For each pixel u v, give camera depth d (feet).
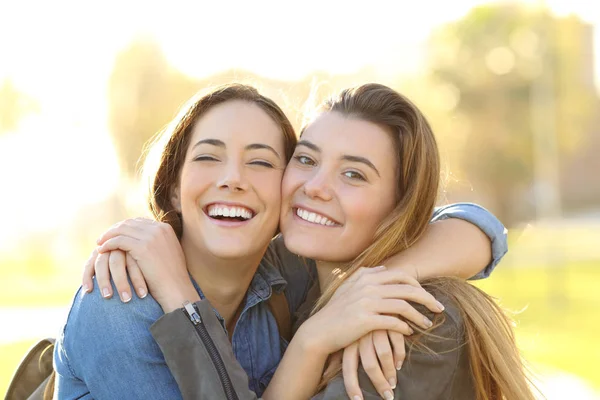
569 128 112.37
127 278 10.97
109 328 10.70
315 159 12.16
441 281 11.18
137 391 10.66
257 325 12.78
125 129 120.47
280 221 12.57
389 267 11.37
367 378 10.34
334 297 11.05
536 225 160.45
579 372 36.52
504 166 123.75
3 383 34.42
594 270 107.65
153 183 12.82
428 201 11.98
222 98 12.55
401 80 111.34
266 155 12.34
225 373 10.44
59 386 11.37
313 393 10.80
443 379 10.50
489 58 120.16
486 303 11.16
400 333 10.32
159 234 11.46
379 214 11.95
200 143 12.16
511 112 120.67
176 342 10.44
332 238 12.01
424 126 12.09
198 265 12.55
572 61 106.32
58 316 64.85
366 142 11.85
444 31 121.19
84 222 171.63
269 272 13.00
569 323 59.00
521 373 11.07
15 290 101.76
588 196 230.07
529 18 104.32
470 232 12.16
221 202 12.05
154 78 120.57
